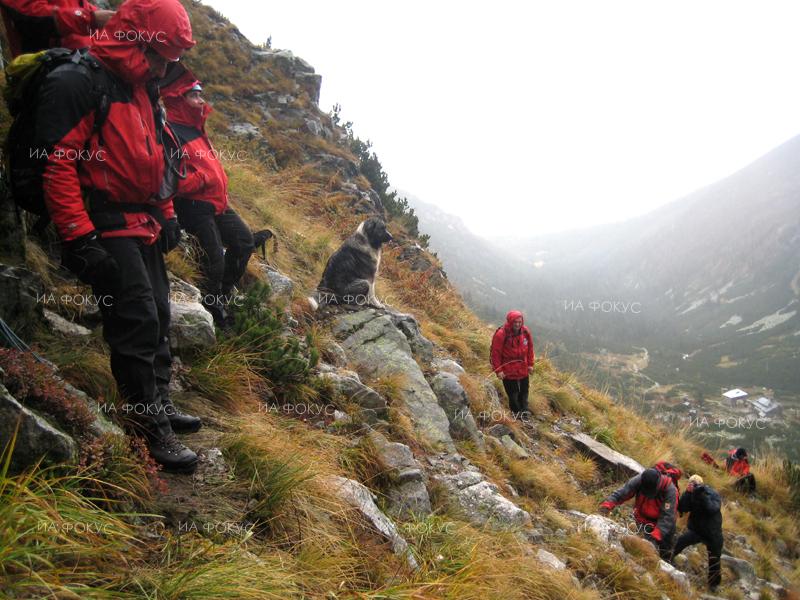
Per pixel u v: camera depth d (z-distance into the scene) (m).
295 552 2.90
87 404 2.68
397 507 4.20
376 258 6.93
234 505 2.92
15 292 2.94
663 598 4.98
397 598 2.88
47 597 1.85
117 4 10.58
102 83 2.46
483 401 7.23
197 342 4.07
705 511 6.46
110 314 2.66
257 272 5.89
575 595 4.13
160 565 2.33
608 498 6.43
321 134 14.09
